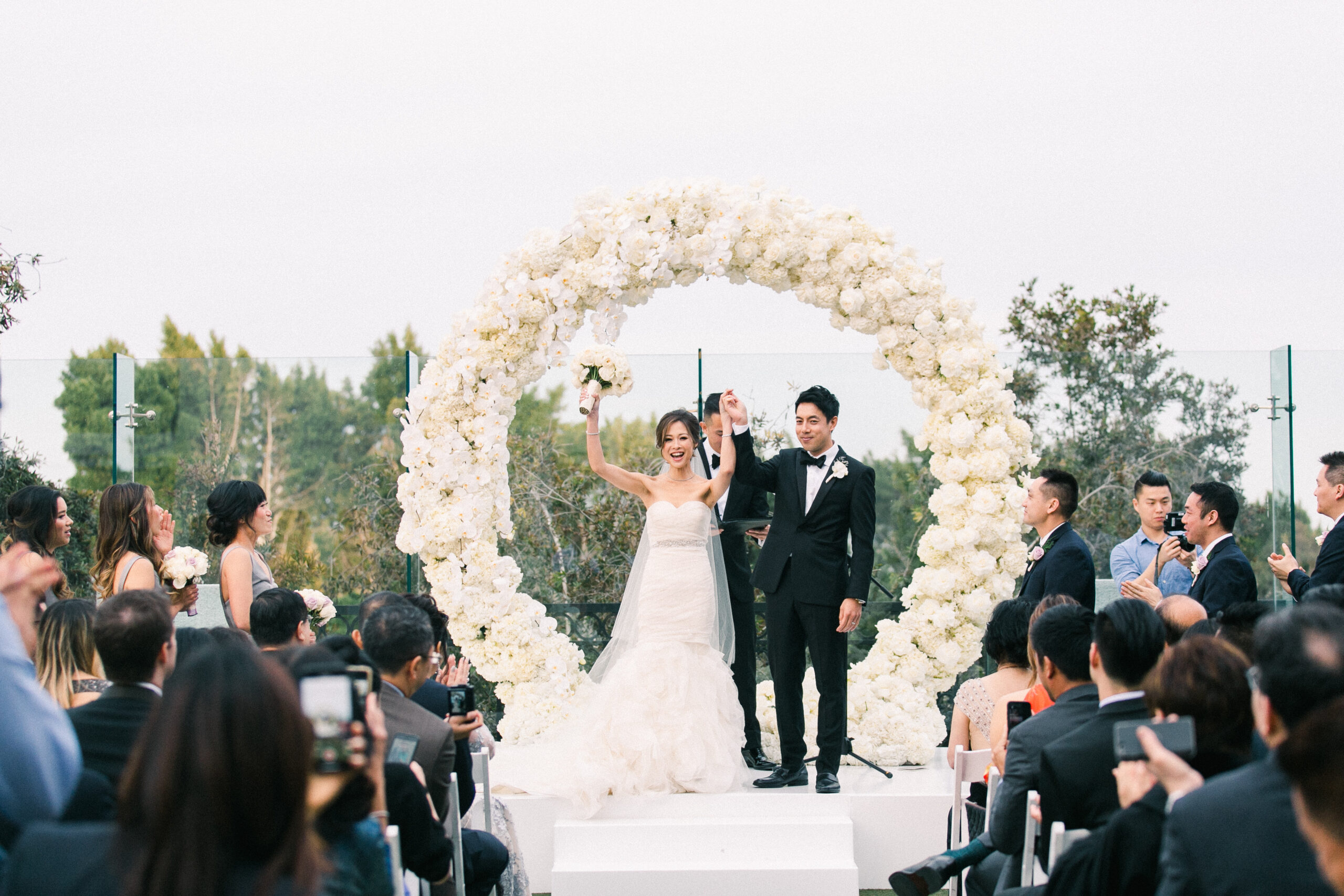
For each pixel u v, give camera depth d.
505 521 5.74
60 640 3.31
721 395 5.67
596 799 4.66
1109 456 7.00
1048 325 13.73
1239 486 6.95
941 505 5.49
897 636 5.50
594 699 5.04
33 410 7.31
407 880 2.99
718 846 4.53
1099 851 2.29
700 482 5.26
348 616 7.35
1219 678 2.32
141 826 1.57
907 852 4.78
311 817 1.81
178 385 7.39
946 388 5.50
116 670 2.54
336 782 1.88
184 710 1.56
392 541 7.40
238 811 1.54
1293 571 5.09
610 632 6.89
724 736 4.98
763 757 5.64
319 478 7.44
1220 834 1.86
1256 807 1.85
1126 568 5.93
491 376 5.60
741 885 4.41
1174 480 6.97
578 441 6.98
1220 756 2.33
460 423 5.64
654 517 5.12
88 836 1.69
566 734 5.21
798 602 5.12
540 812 4.75
